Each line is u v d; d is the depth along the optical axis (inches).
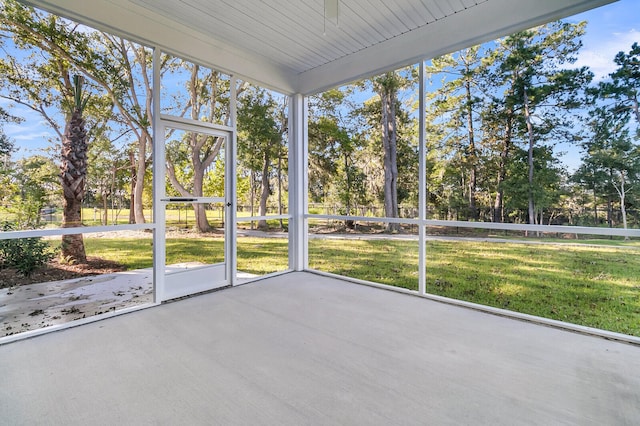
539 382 75.6
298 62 176.7
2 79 101.0
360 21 133.3
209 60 146.8
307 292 152.5
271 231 190.7
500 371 80.5
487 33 120.3
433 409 64.9
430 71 168.7
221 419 61.5
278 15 129.0
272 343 96.0
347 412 63.8
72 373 78.5
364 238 199.0
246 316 119.4
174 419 61.5
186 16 130.0
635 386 74.2
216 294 148.7
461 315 121.7
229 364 83.1
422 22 134.6
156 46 130.2
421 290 146.1
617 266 119.0
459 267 162.6
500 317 119.7
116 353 89.4
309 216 199.5
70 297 116.3
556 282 133.5
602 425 60.3
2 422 60.4
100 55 120.6
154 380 75.4
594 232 105.0
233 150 163.5
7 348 92.4
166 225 137.8
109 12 113.9
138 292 135.5
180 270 143.2
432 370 80.7
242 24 136.1
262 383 74.3
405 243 183.8
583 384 74.9
